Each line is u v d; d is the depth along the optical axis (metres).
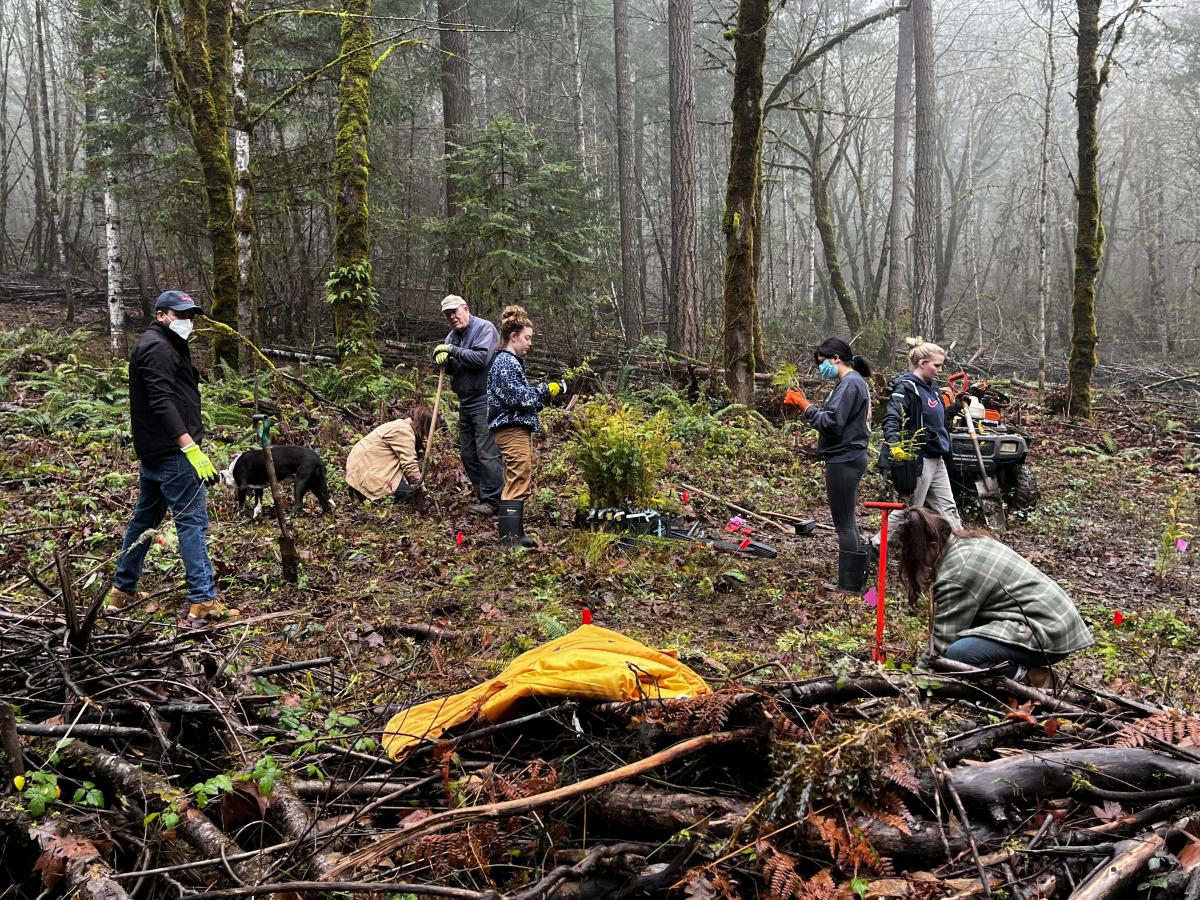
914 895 2.42
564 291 17.86
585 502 8.20
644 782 2.92
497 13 30.39
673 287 19.20
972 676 3.41
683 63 19.02
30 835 2.66
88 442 9.55
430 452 8.31
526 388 7.10
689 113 19.02
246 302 13.87
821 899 2.38
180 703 3.39
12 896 2.73
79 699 3.36
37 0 27.98
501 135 17.28
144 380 5.04
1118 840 2.72
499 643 5.07
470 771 3.12
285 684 4.34
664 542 7.37
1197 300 34.53
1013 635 3.71
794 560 7.59
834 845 2.48
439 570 6.54
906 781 2.63
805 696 3.09
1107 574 7.82
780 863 2.43
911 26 27.36
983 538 3.98
